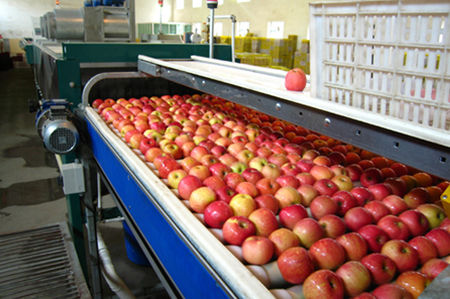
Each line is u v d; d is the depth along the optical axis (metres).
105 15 3.12
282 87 1.11
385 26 0.70
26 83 10.59
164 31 11.51
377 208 1.08
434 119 0.66
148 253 1.30
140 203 1.36
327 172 1.31
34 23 9.98
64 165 2.02
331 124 0.89
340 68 0.83
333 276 0.80
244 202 1.06
